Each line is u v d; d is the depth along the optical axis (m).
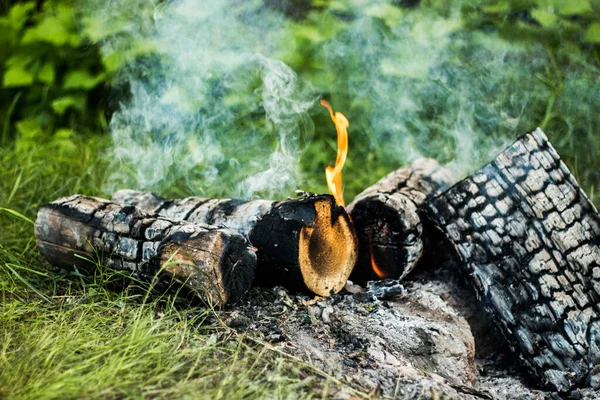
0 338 1.46
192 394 1.35
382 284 1.61
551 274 1.57
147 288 1.54
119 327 1.49
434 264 1.71
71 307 1.55
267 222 1.55
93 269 1.59
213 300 1.50
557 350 1.54
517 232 1.57
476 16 2.27
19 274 1.65
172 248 1.51
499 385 1.56
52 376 1.37
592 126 2.09
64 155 2.08
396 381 1.44
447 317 1.59
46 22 2.29
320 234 1.55
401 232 1.61
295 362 1.44
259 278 1.58
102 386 1.36
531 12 2.15
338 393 1.39
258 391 1.37
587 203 1.63
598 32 2.15
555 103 2.12
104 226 1.56
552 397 1.53
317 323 1.51
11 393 1.35
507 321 1.56
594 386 1.54
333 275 1.58
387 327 1.53
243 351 1.45
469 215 1.58
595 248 1.62
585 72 2.17
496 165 1.60
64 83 2.27
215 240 1.49
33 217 1.86
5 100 2.42
